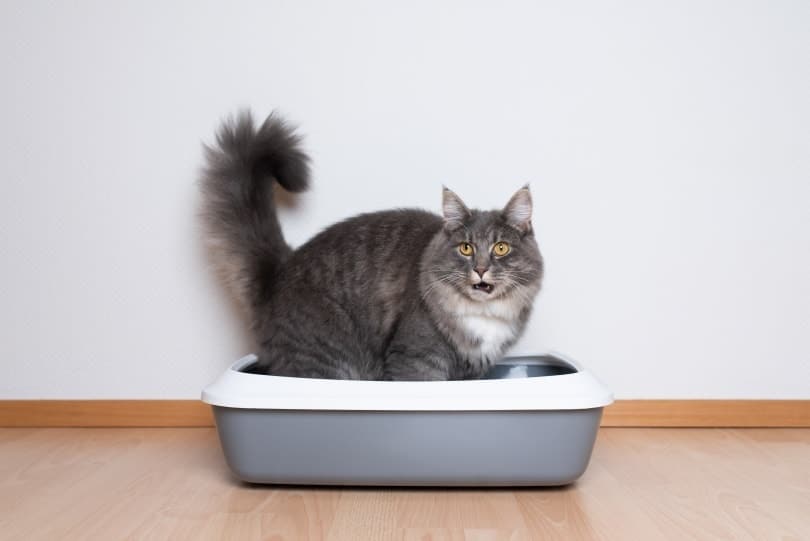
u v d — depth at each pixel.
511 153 2.42
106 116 2.42
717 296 2.45
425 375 1.98
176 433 2.40
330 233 2.17
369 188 2.44
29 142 2.42
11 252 2.44
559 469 1.76
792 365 2.46
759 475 1.95
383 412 1.72
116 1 2.39
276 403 1.72
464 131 2.42
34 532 1.54
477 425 1.73
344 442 1.75
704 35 2.39
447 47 2.40
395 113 2.42
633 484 1.88
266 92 2.42
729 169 2.42
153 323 2.46
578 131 2.41
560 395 1.73
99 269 2.45
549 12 2.39
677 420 2.47
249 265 2.22
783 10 2.38
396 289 2.07
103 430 2.43
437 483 1.78
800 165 2.42
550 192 2.43
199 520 1.61
